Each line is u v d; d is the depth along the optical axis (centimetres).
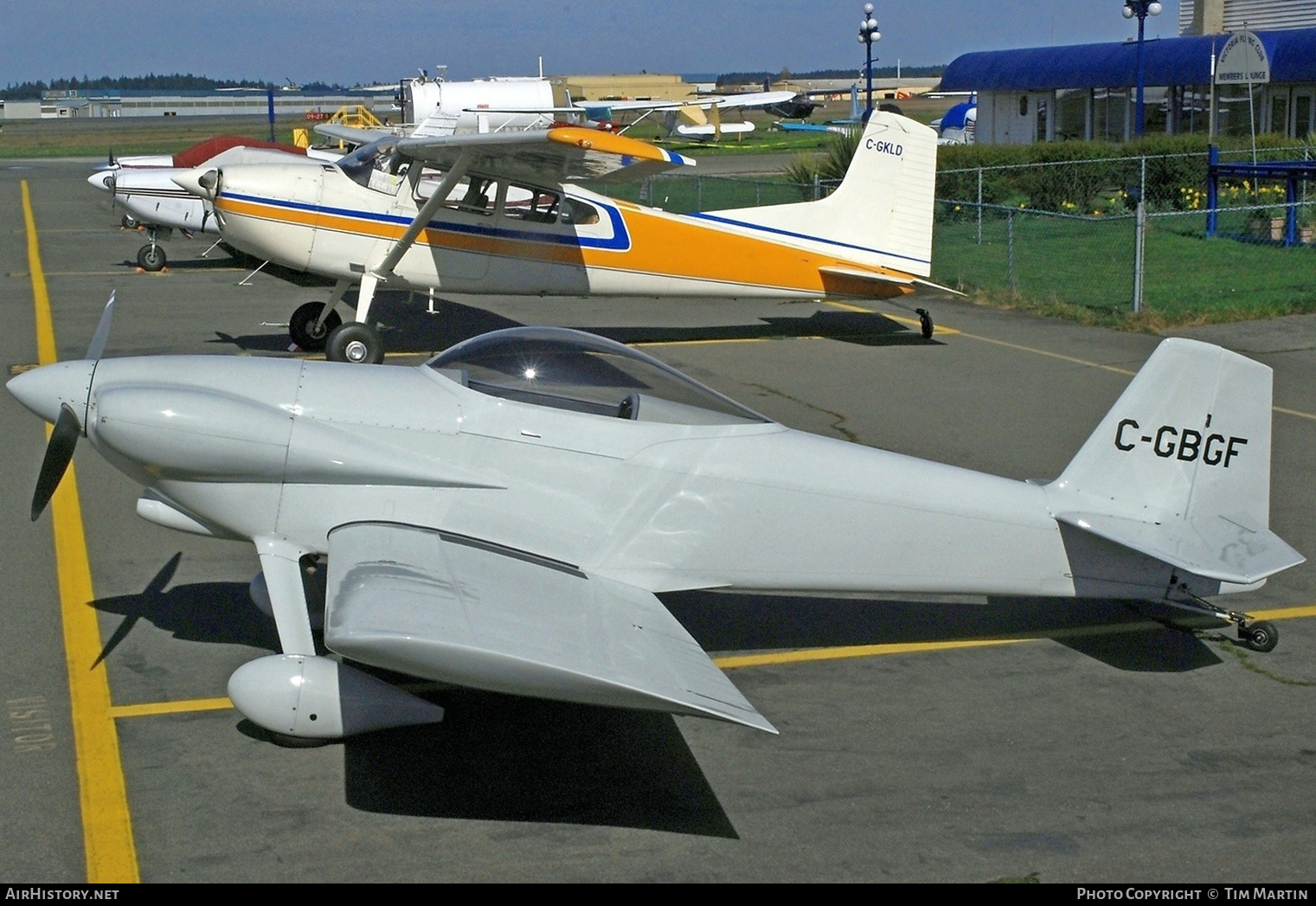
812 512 521
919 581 532
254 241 1123
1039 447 884
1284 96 3042
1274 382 1085
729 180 2578
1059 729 480
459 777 435
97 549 665
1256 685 522
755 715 376
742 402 1018
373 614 395
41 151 5625
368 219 1130
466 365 529
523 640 400
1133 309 1403
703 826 406
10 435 879
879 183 1291
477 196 1150
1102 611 610
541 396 518
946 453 865
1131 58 3294
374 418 508
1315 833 404
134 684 502
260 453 498
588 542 513
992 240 2044
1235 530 528
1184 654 555
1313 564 666
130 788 420
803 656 552
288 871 374
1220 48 3012
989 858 389
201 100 16388
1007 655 554
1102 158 2389
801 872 379
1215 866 384
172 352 1188
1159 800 425
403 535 485
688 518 517
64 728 463
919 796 427
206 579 625
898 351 1253
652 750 459
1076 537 538
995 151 2409
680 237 1220
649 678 391
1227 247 1897
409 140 1112
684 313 1509
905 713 493
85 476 795
